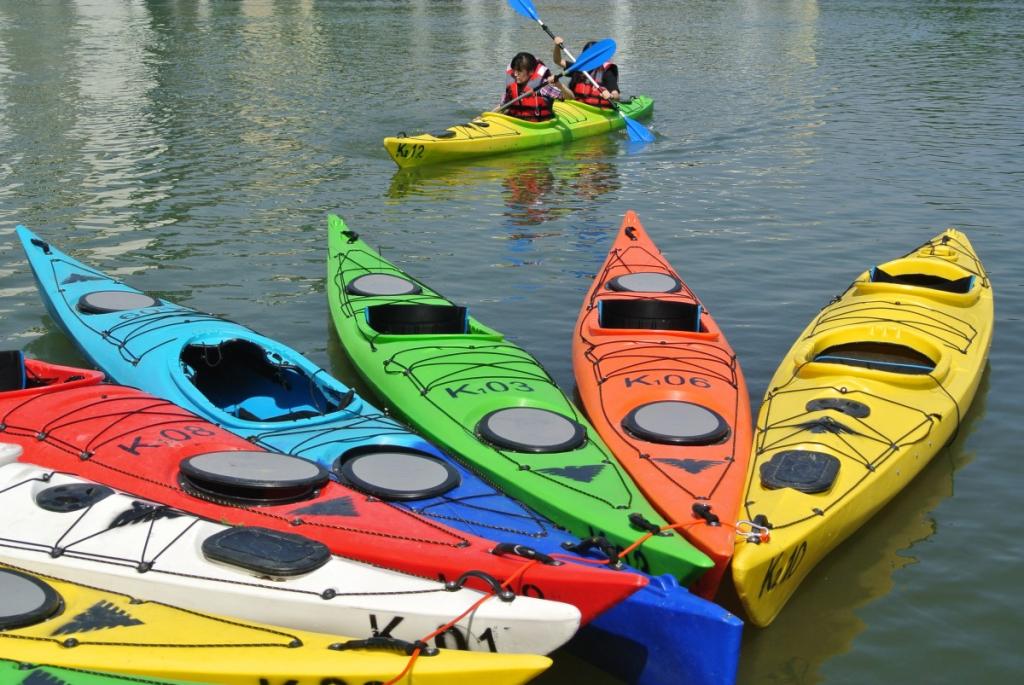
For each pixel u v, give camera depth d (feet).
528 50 79.20
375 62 70.64
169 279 30.83
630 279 26.45
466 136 46.29
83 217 36.22
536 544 16.33
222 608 14.47
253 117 52.44
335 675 12.98
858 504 18.03
